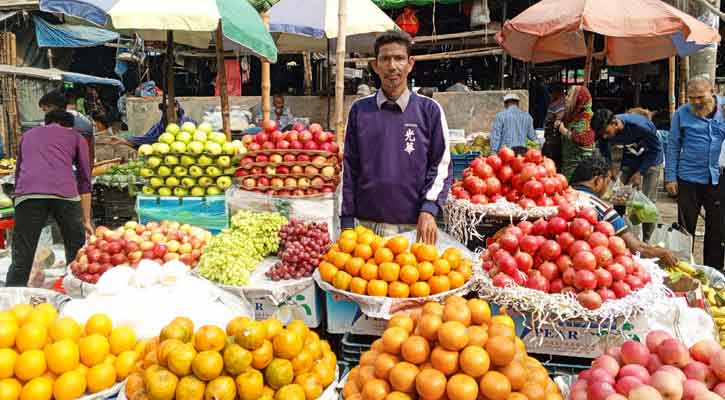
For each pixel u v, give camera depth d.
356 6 7.34
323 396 2.15
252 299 3.25
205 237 4.15
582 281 2.60
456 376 1.88
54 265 5.30
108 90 16.53
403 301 2.85
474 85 14.15
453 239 3.65
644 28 5.41
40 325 2.28
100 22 4.96
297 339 2.12
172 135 4.62
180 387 1.94
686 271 3.74
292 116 10.98
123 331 2.44
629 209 5.11
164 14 4.52
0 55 12.61
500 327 2.01
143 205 4.65
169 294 2.79
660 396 1.75
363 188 3.52
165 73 7.36
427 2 10.40
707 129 5.71
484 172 3.79
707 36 5.75
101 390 2.28
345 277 2.96
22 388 2.18
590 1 5.61
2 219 6.34
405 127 3.41
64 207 4.98
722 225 5.51
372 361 2.12
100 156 9.70
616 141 6.71
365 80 14.35
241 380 2.00
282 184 4.25
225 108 6.00
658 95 14.02
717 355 1.89
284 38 9.14
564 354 2.67
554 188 3.69
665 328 2.67
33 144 4.91
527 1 11.47
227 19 4.80
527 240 2.80
